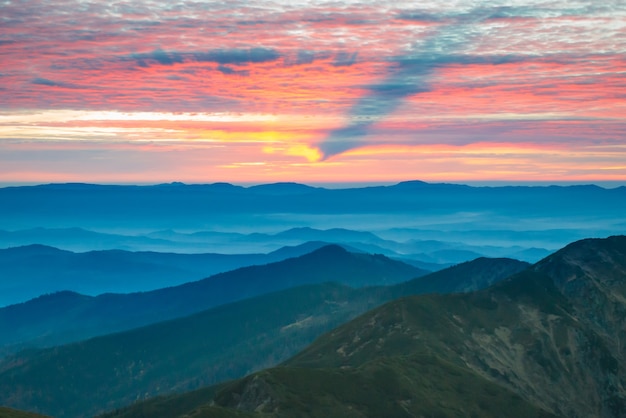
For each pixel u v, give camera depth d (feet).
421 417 542.98
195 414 452.76
